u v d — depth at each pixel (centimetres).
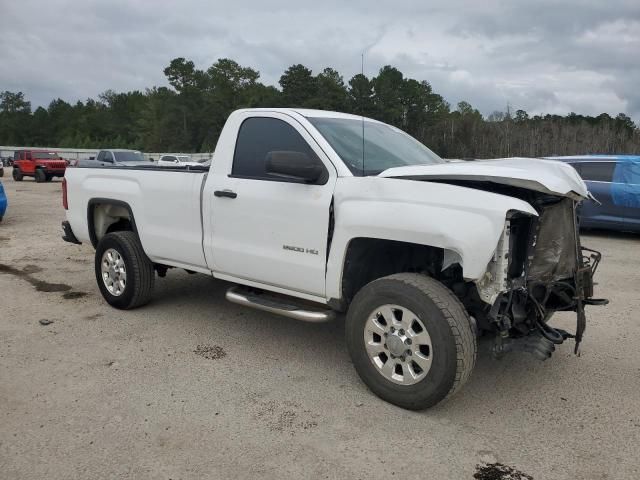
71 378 391
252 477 279
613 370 414
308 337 480
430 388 329
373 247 381
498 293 323
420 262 388
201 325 508
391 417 339
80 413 341
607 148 5906
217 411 346
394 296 339
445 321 321
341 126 428
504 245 318
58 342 462
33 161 2881
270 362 424
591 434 322
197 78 9669
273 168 362
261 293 462
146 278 533
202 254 462
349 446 307
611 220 1016
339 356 438
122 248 528
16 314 536
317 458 296
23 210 1454
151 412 343
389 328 347
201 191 453
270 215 404
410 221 330
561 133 6116
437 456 298
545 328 360
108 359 427
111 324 509
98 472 282
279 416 340
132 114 11225
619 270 755
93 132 11750
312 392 373
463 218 315
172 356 434
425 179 345
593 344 469
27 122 11906
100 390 373
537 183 314
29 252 862
